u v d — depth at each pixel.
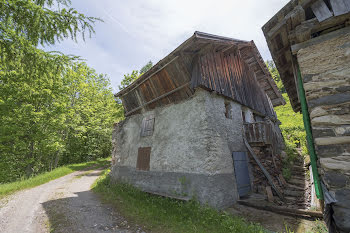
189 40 5.65
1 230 4.20
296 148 10.70
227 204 5.70
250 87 9.76
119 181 9.51
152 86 8.30
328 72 2.97
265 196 6.57
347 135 2.61
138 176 8.17
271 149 7.48
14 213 5.35
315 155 3.36
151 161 7.70
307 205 5.26
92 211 5.45
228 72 8.08
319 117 2.88
